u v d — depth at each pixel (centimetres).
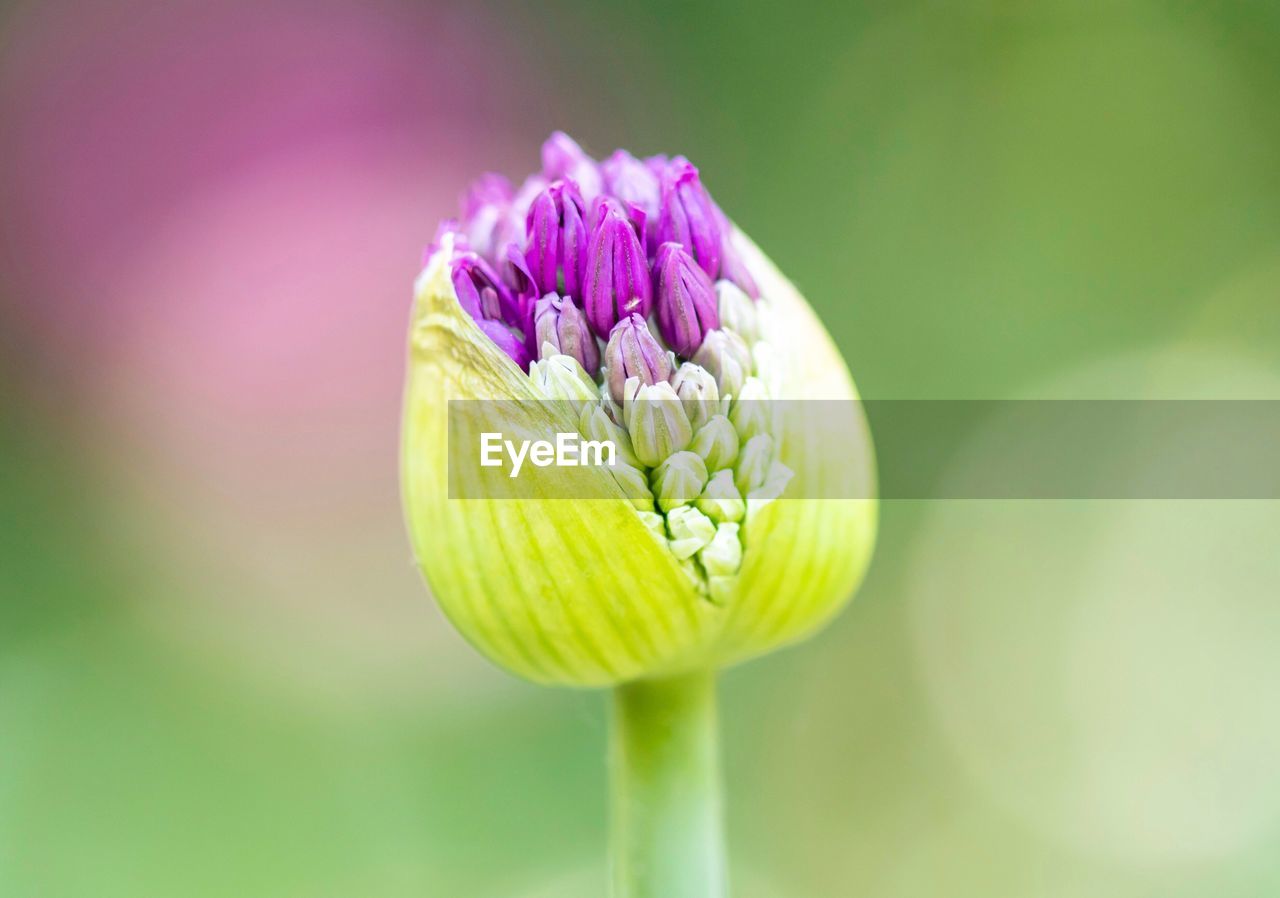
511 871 48
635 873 29
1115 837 49
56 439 57
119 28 58
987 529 57
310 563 56
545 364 28
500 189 29
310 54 59
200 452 57
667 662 29
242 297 57
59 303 57
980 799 52
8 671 52
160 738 51
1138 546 56
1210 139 61
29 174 57
